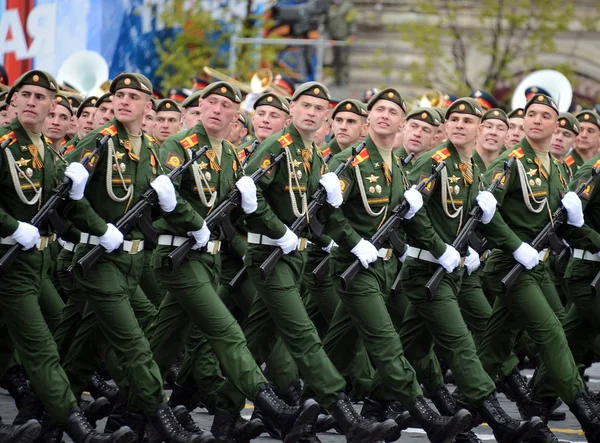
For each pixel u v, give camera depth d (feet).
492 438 54.24
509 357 58.80
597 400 51.55
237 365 46.47
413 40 146.20
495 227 51.72
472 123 51.90
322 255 54.44
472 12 148.46
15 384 52.85
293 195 49.73
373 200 50.24
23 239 43.42
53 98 45.11
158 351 49.55
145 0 116.88
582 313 55.11
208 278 47.50
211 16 128.57
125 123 46.85
